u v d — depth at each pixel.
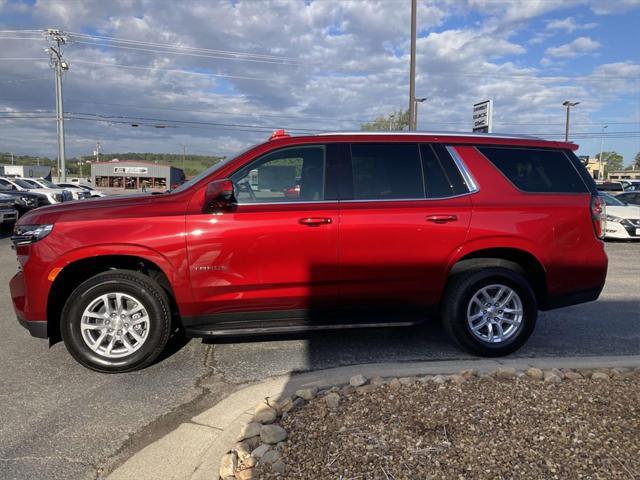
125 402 3.63
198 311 4.09
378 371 3.82
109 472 2.78
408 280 4.27
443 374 3.72
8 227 15.09
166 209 4.04
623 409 2.89
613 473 2.32
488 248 4.34
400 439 2.65
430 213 4.23
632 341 4.94
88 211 4.03
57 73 37.12
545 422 2.76
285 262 4.07
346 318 4.35
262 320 4.24
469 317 4.37
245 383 3.95
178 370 4.21
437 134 4.53
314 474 2.42
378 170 4.34
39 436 3.15
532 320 4.44
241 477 2.47
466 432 2.69
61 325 4.05
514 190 4.44
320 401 3.18
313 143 4.30
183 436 3.09
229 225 3.99
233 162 4.18
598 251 4.55
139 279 4.04
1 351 4.64
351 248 4.14
